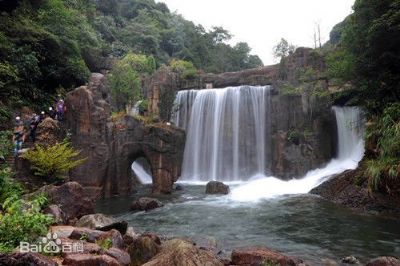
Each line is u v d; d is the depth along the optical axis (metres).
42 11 25.81
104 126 20.61
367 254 9.48
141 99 30.28
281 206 16.34
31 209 8.14
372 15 17.11
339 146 24.81
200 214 15.16
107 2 53.69
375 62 17.64
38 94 22.50
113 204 18.08
